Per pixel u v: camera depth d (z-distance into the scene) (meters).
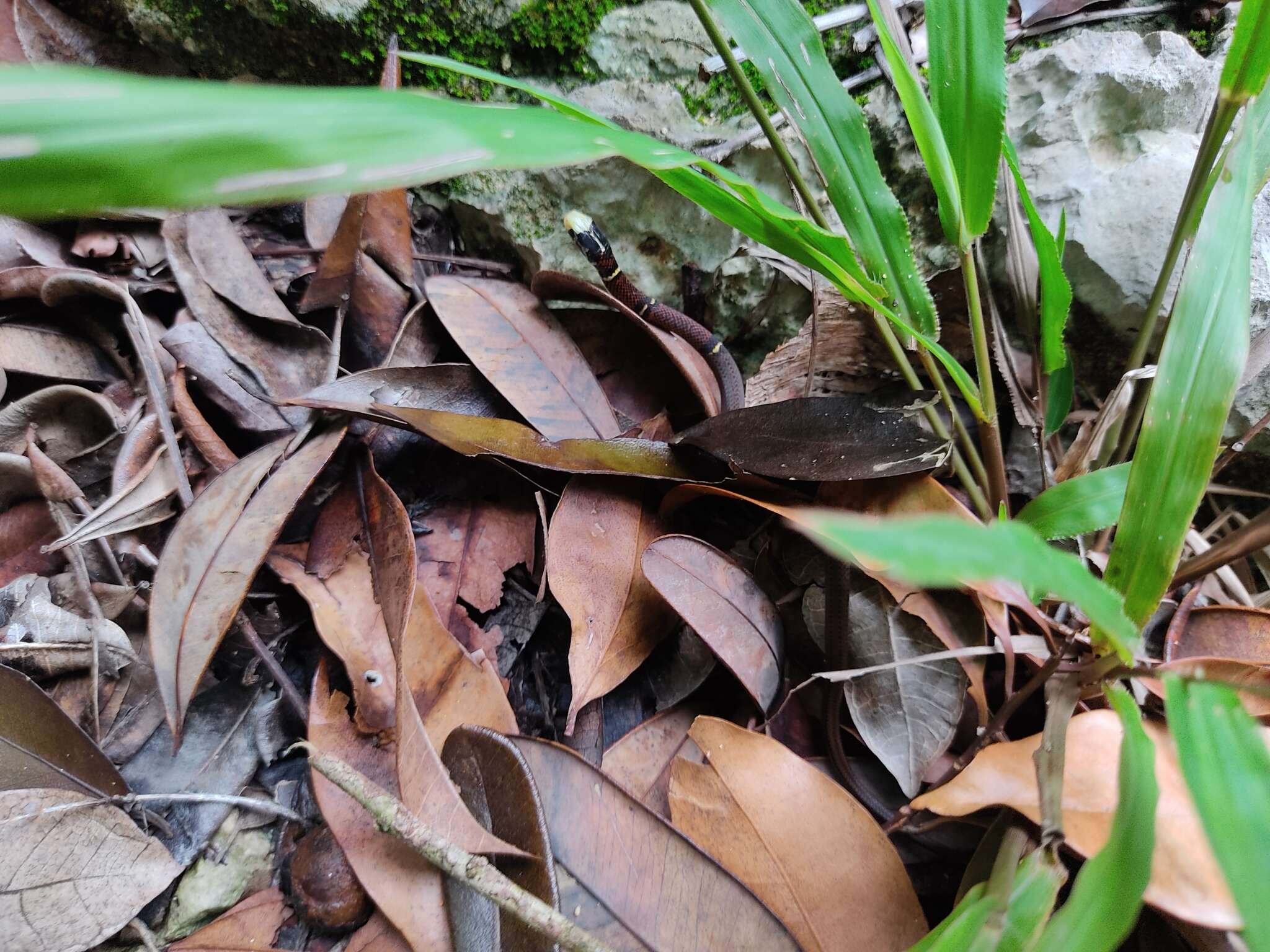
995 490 0.27
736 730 0.23
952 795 0.20
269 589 0.26
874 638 0.25
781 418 0.25
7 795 0.21
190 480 0.26
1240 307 0.18
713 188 0.21
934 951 0.16
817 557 0.27
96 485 0.27
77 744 0.22
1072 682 0.20
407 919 0.21
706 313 0.35
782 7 0.22
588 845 0.21
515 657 0.27
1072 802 0.19
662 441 0.27
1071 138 0.30
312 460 0.26
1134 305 0.29
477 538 0.28
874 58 0.32
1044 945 0.15
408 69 0.32
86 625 0.24
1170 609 0.24
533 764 0.22
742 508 0.30
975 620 0.24
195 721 0.25
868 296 0.21
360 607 0.25
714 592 0.24
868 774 0.25
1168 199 0.29
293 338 0.28
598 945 0.18
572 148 0.11
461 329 0.29
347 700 0.24
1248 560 0.29
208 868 0.23
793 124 0.22
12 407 0.26
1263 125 0.22
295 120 0.08
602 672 0.24
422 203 0.34
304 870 0.22
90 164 0.06
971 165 0.21
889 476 0.23
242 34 0.32
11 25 0.31
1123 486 0.23
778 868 0.21
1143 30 0.32
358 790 0.20
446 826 0.21
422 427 0.25
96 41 0.33
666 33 0.32
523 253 0.34
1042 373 0.28
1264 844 0.16
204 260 0.28
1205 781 0.16
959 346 0.33
